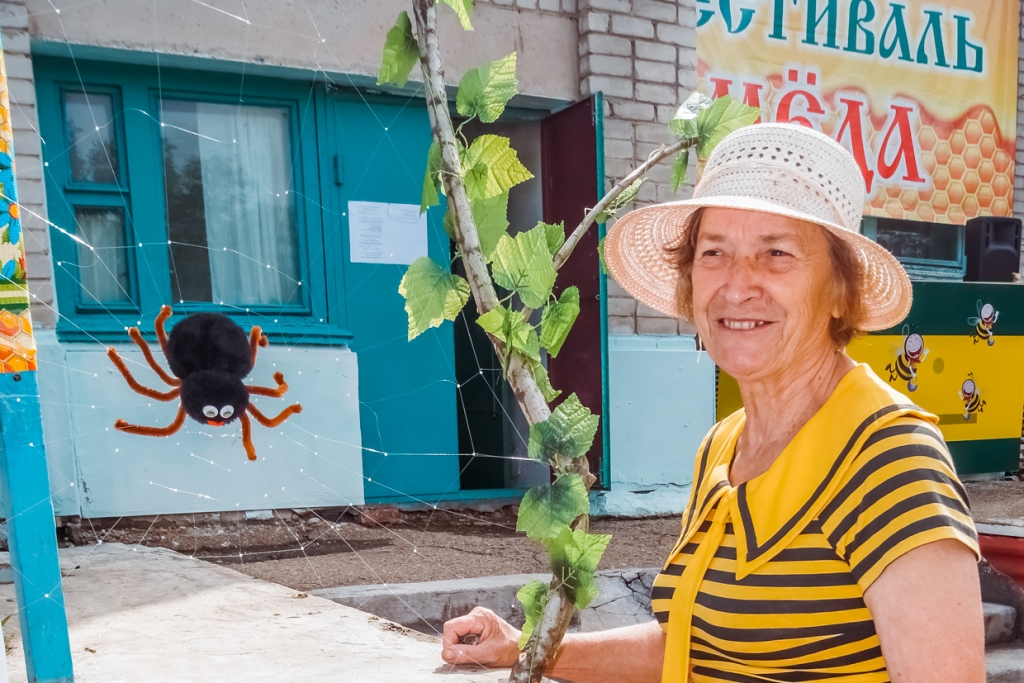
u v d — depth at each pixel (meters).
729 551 1.11
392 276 5.00
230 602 2.63
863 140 6.26
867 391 1.06
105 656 2.03
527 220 5.82
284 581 3.42
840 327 1.19
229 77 4.58
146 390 3.99
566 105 5.40
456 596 3.22
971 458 5.98
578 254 5.17
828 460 1.03
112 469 4.10
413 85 4.83
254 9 4.43
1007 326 6.04
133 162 4.39
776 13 5.82
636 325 5.46
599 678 1.40
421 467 5.07
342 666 1.92
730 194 1.13
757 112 1.32
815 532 1.01
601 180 5.05
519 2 5.13
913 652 0.89
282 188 4.80
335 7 4.61
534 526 1.01
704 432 5.57
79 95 4.31
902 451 0.97
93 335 4.16
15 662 1.96
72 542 4.00
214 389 3.97
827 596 1.00
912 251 6.79
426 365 5.09
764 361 1.15
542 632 1.09
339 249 4.88
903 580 0.91
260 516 4.42
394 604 3.14
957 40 6.57
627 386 5.35
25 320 1.75
